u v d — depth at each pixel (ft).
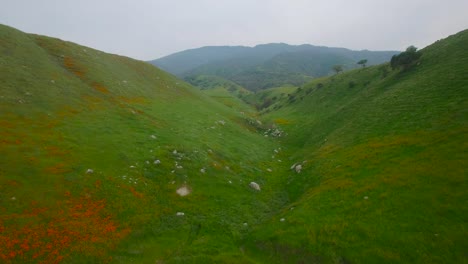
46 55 217.97
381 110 192.24
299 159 193.16
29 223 82.84
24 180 96.68
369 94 255.50
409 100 180.45
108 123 157.38
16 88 152.76
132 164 124.26
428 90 177.88
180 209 109.09
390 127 159.74
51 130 130.31
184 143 161.07
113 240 86.69
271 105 588.91
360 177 118.52
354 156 142.72
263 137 263.08
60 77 192.03
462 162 100.17
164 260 84.12
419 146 123.24
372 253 78.84
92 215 92.99
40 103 150.41
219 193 125.49
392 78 254.68
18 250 74.74
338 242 85.61
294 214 105.91
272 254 90.58
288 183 150.71
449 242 74.43
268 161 190.08
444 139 119.65
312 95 416.67
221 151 172.35
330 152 167.94
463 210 81.76
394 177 107.34
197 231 100.68
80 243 82.17
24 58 189.98
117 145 135.44
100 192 102.94
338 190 114.01
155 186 116.37
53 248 78.43
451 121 131.03
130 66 311.68
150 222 98.22
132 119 174.40
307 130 273.95
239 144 203.62
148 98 239.30
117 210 98.27
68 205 93.56
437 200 88.43
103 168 115.75
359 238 84.79
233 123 265.34
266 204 127.65
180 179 125.90
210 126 221.46
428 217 83.82
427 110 154.51
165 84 317.63
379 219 89.10
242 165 165.07
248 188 137.80
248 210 118.93
